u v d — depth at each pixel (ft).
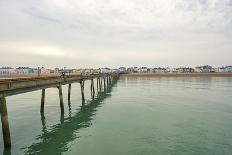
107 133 55.21
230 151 43.91
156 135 53.67
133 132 56.08
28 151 43.21
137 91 162.40
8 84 40.96
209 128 59.52
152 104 100.17
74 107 93.09
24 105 98.53
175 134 54.39
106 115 76.28
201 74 490.49
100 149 44.93
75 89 194.08
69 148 45.34
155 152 43.47
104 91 164.35
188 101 109.81
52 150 44.11
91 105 98.48
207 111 83.30
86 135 53.62
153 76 473.26
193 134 54.34
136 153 42.96
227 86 207.51
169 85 222.28
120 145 47.09
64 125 62.59
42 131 56.59
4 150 42.19
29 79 50.62
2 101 40.60
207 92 154.30
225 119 69.82
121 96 132.05
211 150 44.37
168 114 77.56
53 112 81.25
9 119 69.15
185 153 42.96
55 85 70.08
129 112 81.51
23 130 57.11
